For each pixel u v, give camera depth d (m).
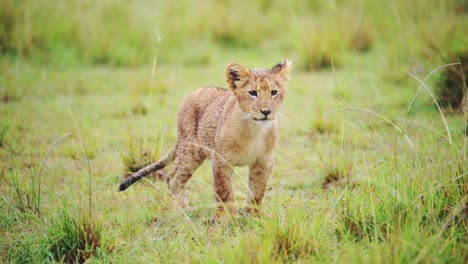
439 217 7.32
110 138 12.98
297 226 7.02
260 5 25.33
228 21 23.08
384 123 12.23
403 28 16.67
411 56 14.91
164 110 14.98
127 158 10.86
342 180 9.71
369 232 7.40
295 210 7.95
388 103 14.02
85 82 18.08
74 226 7.54
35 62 19.70
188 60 20.56
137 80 17.30
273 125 8.57
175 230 8.17
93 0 22.92
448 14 16.44
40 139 12.91
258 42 22.50
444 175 7.60
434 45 14.41
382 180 8.05
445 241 6.43
